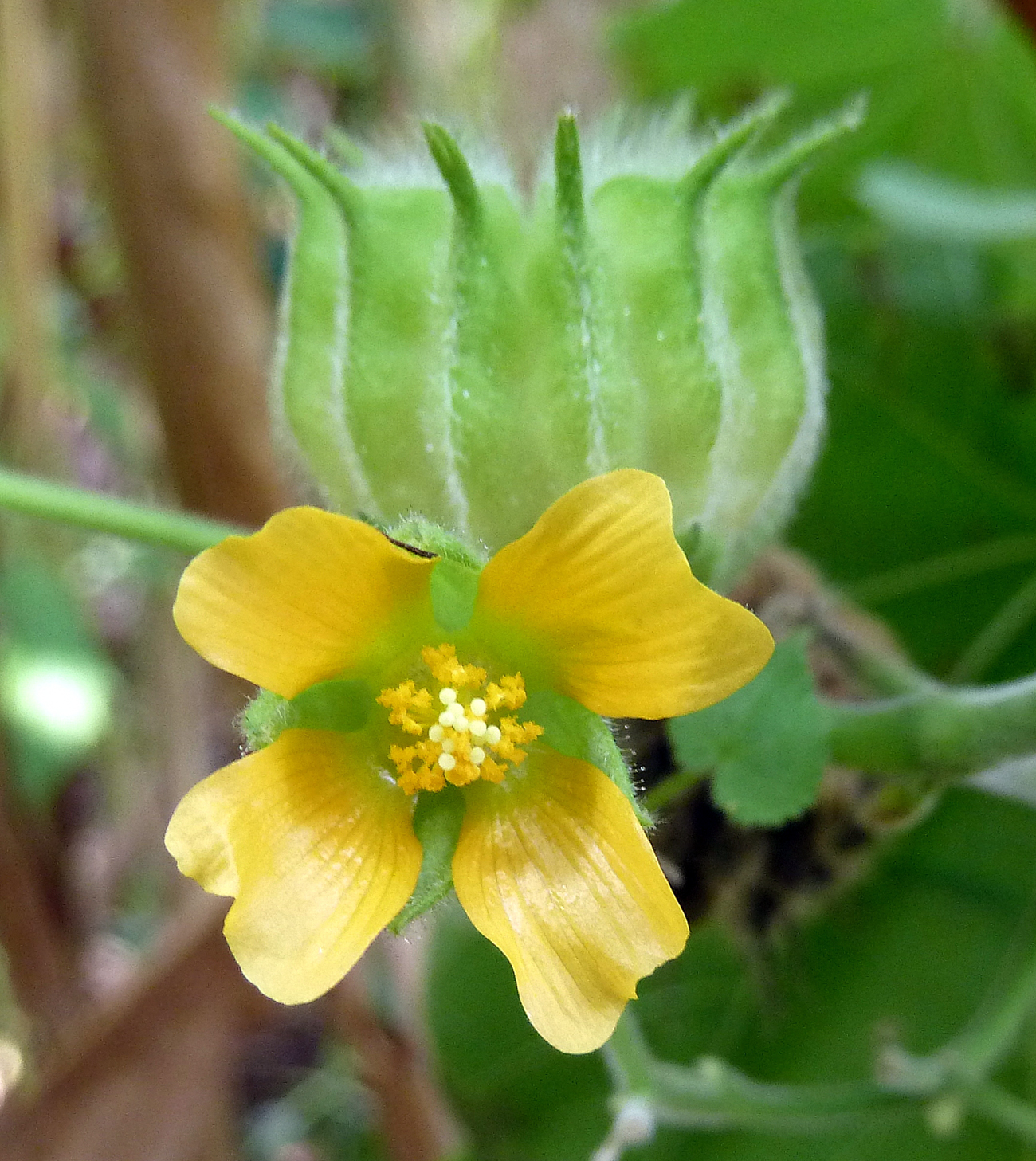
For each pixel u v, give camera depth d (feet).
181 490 0.28
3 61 0.29
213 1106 0.28
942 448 0.25
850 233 0.27
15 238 0.30
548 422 0.16
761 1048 0.24
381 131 0.28
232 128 0.17
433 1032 0.25
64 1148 0.26
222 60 0.27
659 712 0.15
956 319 0.26
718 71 0.29
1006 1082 0.24
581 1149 0.24
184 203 0.27
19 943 0.32
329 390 0.17
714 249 0.17
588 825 0.16
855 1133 0.24
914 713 0.17
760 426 0.17
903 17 0.27
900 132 0.29
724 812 0.20
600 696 0.16
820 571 0.25
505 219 0.16
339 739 0.16
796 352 0.17
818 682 0.21
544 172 0.16
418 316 0.16
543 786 0.16
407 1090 0.32
